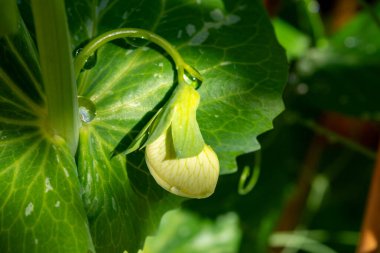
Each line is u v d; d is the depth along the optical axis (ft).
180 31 0.61
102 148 0.59
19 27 0.56
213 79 0.61
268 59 0.61
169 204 0.61
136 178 0.60
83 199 0.58
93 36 0.60
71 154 0.56
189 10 0.61
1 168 0.55
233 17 0.61
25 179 0.55
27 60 0.57
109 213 0.59
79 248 0.55
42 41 0.52
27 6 0.59
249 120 0.61
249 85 0.61
